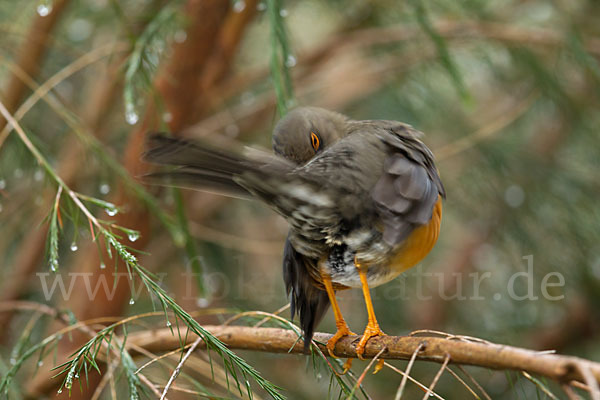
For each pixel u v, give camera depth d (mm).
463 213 10695
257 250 9836
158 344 5953
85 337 8195
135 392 4680
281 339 5254
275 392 4617
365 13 10258
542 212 10070
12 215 9039
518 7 10828
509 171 9953
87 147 6914
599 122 9594
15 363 5398
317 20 11477
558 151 10969
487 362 4020
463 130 10156
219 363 8281
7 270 9359
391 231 4918
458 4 9352
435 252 11438
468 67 10531
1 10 9117
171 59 8414
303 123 6082
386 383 9906
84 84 10289
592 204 9875
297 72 10594
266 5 6895
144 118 8180
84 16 9766
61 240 7848
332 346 5312
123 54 7906
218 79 9227
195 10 8266
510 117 9578
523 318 10891
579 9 10117
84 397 7656
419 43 9648
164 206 9430
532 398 9758
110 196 8617
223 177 4945
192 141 4613
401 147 5414
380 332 5074
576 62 9031
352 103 10727
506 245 10484
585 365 3549
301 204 5039
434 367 9969
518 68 9656
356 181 5098
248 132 10430
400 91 10172
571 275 10227
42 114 9305
